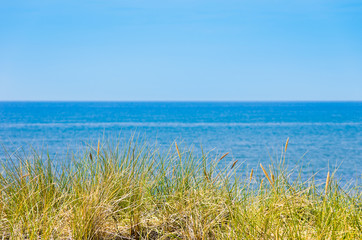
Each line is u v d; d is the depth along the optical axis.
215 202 4.41
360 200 4.41
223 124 90.38
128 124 90.25
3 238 3.71
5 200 4.14
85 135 51.09
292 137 51.91
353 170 19.61
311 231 3.82
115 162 4.81
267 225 3.72
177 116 144.25
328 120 115.25
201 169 5.01
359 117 137.50
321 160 25.75
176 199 4.57
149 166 4.87
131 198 4.45
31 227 3.73
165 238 4.01
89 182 4.45
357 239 3.58
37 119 116.81
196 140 42.66
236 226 3.79
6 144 36.84
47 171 4.62
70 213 4.00
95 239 3.82
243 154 26.75
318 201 4.31
